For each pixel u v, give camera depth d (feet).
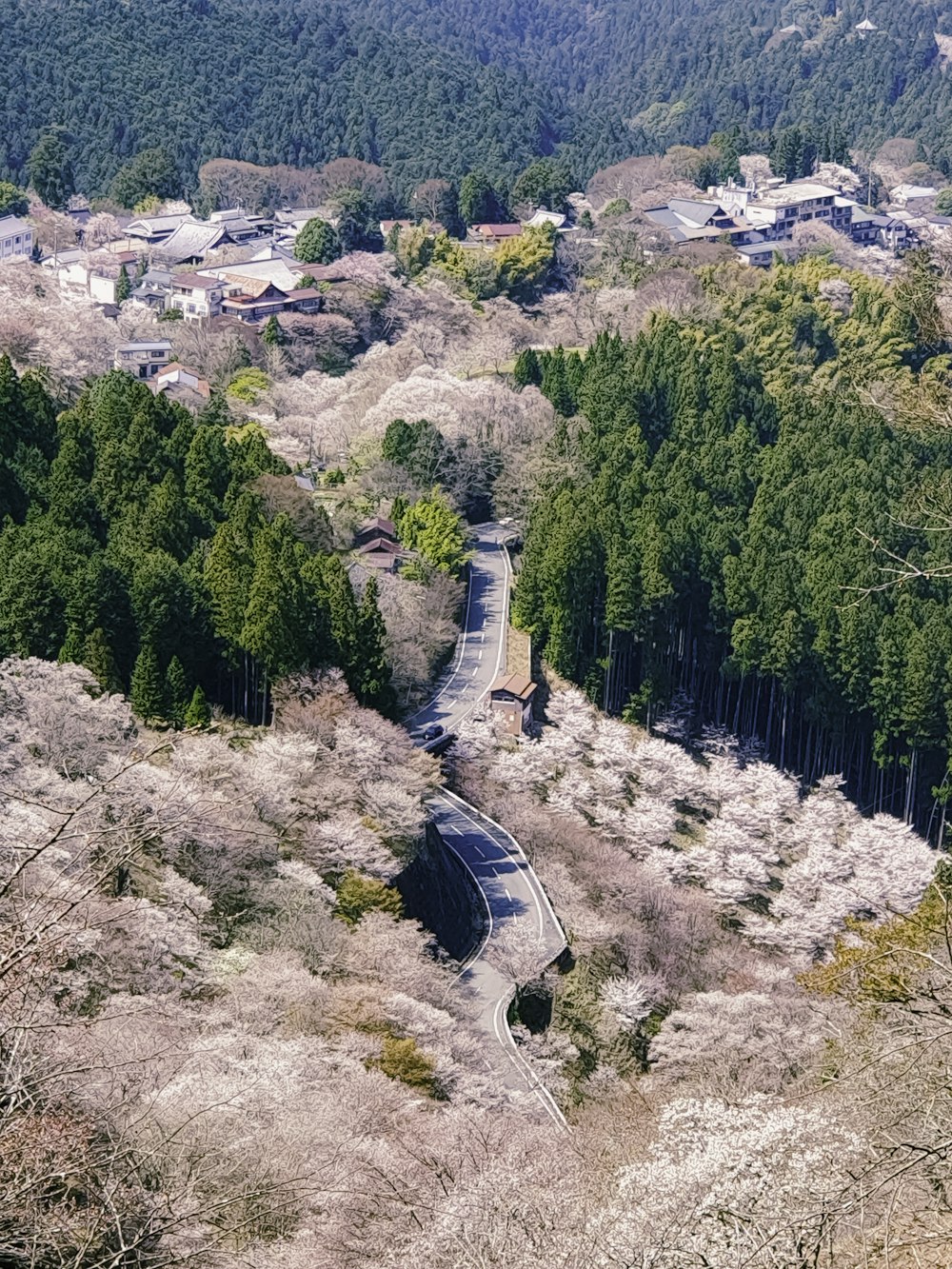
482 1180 110.52
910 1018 73.41
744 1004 183.42
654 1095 168.76
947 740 283.18
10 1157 58.95
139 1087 103.76
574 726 278.05
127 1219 67.77
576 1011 198.49
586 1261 96.07
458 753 259.39
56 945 58.65
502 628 304.71
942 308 173.58
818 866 249.34
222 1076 127.13
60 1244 61.62
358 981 178.40
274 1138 115.96
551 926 215.92
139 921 156.04
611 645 300.40
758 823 267.18
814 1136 93.86
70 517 263.29
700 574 309.01
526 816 246.27
